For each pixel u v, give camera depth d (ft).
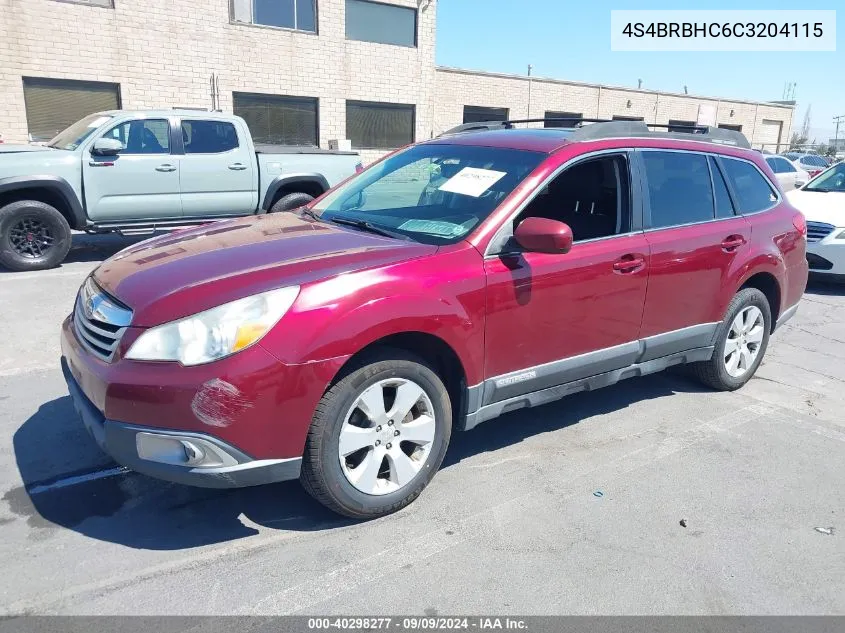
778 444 14.24
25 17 43.86
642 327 13.79
